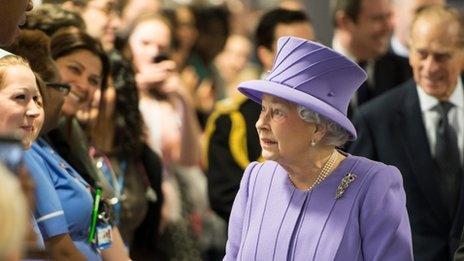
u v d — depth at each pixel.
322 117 5.65
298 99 5.56
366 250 5.71
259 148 9.03
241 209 6.06
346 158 5.88
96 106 7.93
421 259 7.88
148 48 9.93
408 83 8.28
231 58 13.99
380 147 8.13
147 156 8.45
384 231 5.69
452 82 8.03
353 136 5.74
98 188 6.71
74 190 6.51
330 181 5.79
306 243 5.71
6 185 3.29
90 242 6.61
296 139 5.66
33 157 6.30
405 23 11.31
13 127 5.75
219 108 9.27
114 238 7.03
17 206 3.28
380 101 8.27
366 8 9.61
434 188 7.95
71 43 7.27
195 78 12.75
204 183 10.71
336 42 9.95
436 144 8.04
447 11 8.05
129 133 8.18
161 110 10.06
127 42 9.94
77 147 6.99
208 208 10.80
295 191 5.84
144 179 8.35
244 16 16.62
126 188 8.11
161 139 9.98
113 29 9.41
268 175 6.00
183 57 12.59
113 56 8.26
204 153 10.41
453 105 8.11
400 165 8.04
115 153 8.13
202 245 10.67
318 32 15.76
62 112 7.02
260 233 5.83
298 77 5.64
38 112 5.86
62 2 8.99
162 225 8.95
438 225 7.93
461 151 8.05
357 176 5.79
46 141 6.73
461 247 6.10
